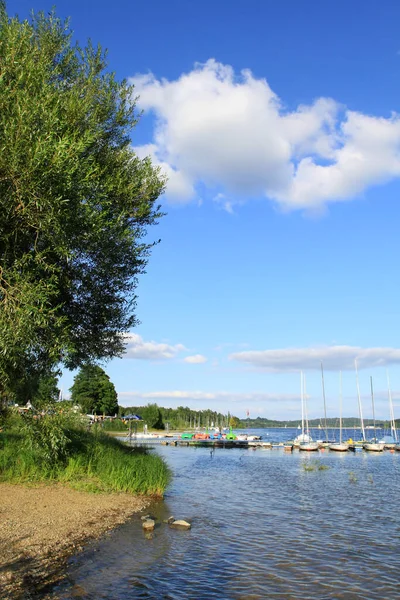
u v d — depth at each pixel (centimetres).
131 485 2072
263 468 4312
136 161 1725
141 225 1752
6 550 1115
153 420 12775
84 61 1556
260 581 1116
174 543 1393
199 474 3622
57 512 1524
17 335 928
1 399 1263
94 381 8506
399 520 1970
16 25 1226
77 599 909
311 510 2170
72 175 1040
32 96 1067
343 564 1294
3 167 895
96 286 1528
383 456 6225
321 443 7669
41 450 1533
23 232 987
